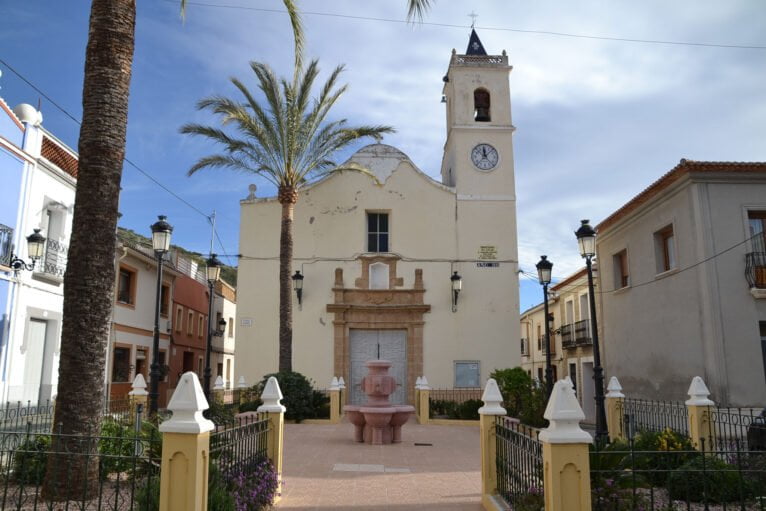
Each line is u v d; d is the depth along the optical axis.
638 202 17.89
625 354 19.52
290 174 18.88
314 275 21.36
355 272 21.45
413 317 21.17
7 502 6.11
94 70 7.25
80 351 6.72
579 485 4.80
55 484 5.57
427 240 21.72
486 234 21.81
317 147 19.16
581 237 12.05
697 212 15.05
